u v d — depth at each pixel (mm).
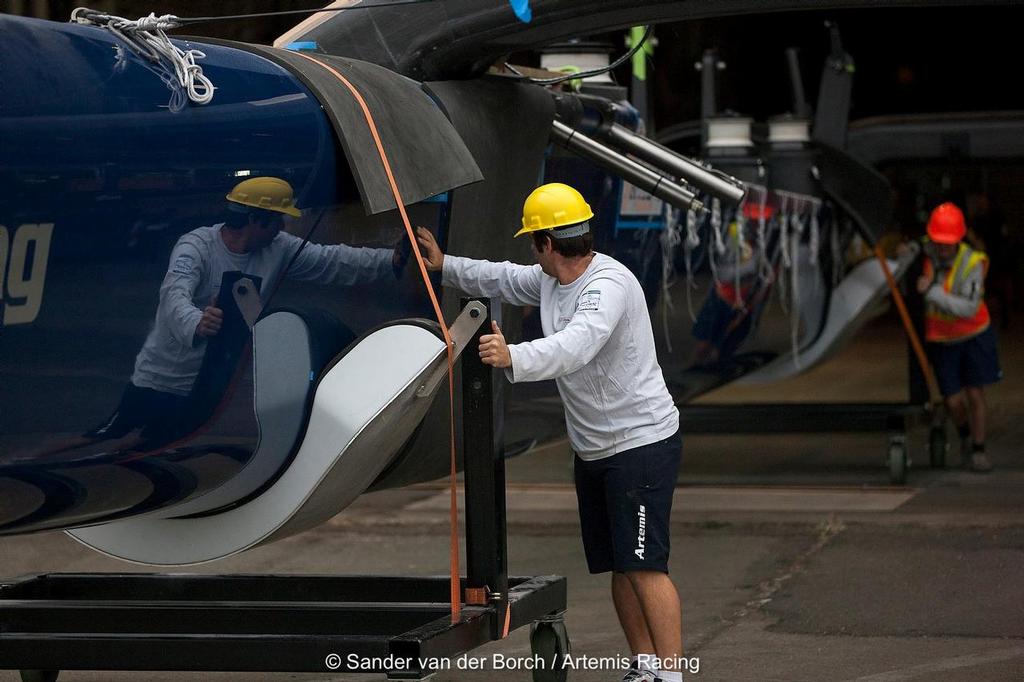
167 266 9086
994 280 54531
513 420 15305
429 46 13016
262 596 12883
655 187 14562
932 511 21516
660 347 20656
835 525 20641
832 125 25656
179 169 9125
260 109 9898
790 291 23484
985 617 15281
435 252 11891
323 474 10398
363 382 10516
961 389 25094
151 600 13031
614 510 11328
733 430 25578
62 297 8391
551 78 15914
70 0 18250
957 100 61719
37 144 8156
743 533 20344
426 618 11758
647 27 14273
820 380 40281
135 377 8977
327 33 13195
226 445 9898
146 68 9164
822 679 12992
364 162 10406
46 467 8664
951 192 28094
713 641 14555
